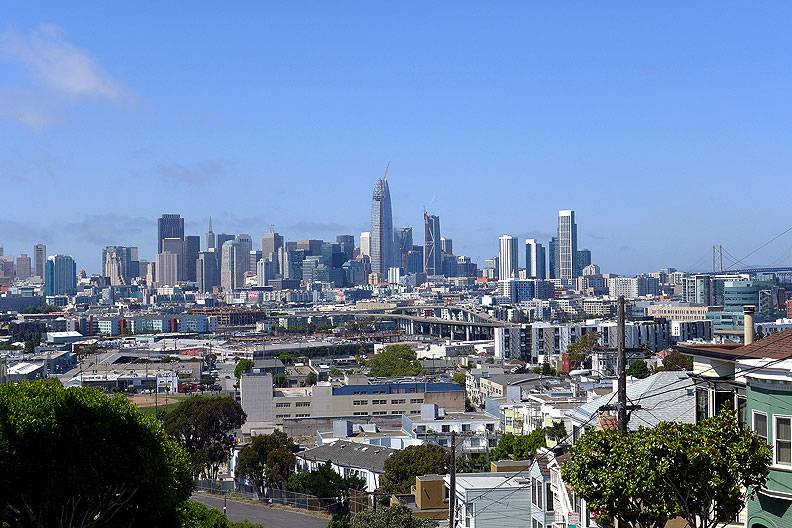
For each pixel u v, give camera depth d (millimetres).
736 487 39625
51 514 66750
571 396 182000
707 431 40625
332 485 164250
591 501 41906
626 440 41375
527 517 89312
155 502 70875
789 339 46844
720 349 53156
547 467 81250
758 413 44031
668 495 40125
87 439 65938
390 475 152500
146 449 69375
